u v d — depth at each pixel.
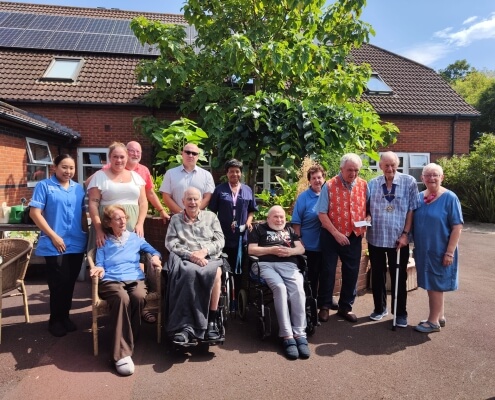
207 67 9.56
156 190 5.61
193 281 3.39
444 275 3.82
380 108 12.77
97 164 10.74
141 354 3.43
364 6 8.52
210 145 8.52
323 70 8.83
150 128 9.58
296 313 3.61
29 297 4.88
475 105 25.73
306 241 4.49
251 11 8.70
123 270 3.58
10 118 6.99
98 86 10.97
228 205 4.36
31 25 13.18
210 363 3.29
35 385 2.92
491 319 4.32
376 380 3.04
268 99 6.20
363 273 5.23
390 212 4.06
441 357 3.43
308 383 3.00
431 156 13.29
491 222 12.09
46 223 3.67
